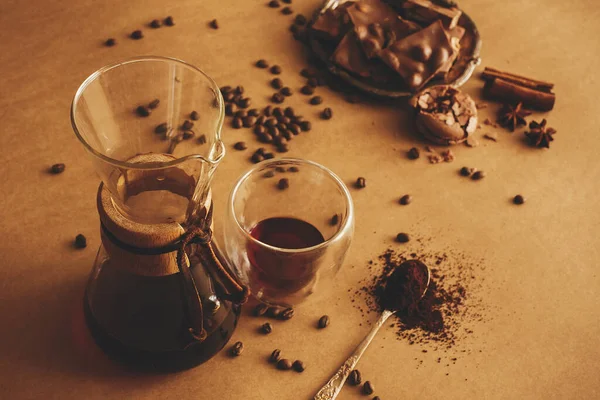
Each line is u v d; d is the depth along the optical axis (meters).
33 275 0.64
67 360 0.60
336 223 0.64
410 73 0.77
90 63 0.78
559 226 0.72
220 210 0.70
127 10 0.84
